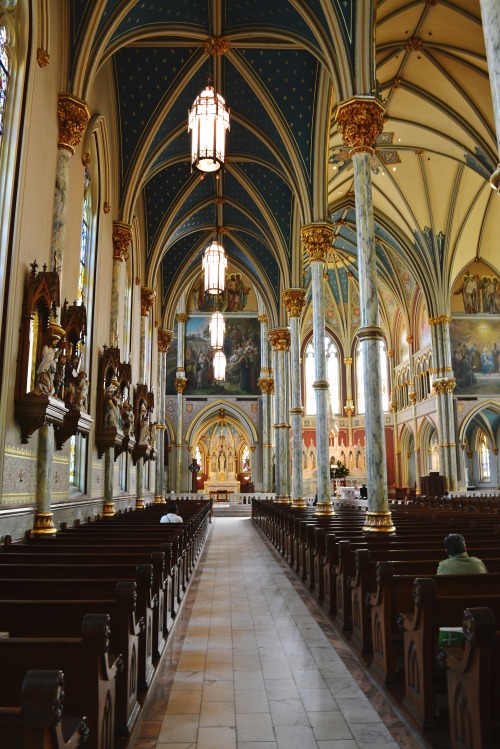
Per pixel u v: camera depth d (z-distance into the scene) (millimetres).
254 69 19094
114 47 15773
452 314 34656
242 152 23172
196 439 40844
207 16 17234
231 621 8656
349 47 14391
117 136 19203
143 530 11281
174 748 4516
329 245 19844
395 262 38375
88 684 3494
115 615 4582
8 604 4426
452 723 4133
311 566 11156
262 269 31406
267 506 22297
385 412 43938
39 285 10445
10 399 9820
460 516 15156
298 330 25656
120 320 19484
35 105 11125
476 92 22953
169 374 40844
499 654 3750
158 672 6316
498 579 5285
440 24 20750
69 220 13617
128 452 20703
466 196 31188
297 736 4723
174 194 25047
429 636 4688
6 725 2402
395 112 25312
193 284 41812
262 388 39656
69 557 6953
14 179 10039
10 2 10219
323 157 19703
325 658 6797
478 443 40125
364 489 34125
